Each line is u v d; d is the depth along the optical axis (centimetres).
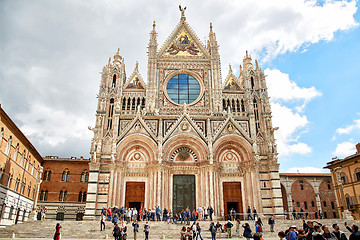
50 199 5878
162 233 3175
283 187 6956
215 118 4891
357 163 5131
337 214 6819
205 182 4494
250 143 4722
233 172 4691
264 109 5038
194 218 3944
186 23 5747
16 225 3425
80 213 5862
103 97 4953
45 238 2869
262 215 4256
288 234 1516
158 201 4291
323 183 7025
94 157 4428
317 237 1367
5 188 4056
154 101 5022
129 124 4741
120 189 4462
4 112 3709
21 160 4725
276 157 4556
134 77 5344
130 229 3275
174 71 5375
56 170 6084
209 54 5556
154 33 5562
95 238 2964
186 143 4781
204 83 5312
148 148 4728
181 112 5072
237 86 5381
